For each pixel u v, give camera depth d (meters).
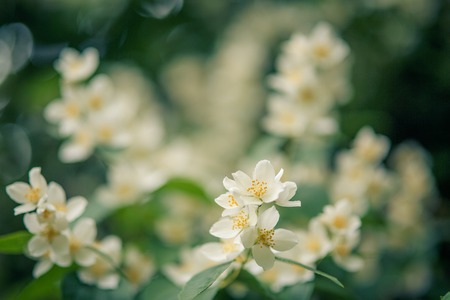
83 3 1.04
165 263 0.67
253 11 1.11
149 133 0.79
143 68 1.10
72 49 1.07
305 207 0.65
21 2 1.04
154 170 0.79
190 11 1.11
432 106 1.00
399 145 1.00
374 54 1.02
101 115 0.73
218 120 1.02
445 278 0.88
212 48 1.13
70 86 0.73
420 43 1.02
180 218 0.75
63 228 0.55
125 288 0.59
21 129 1.04
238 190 0.49
